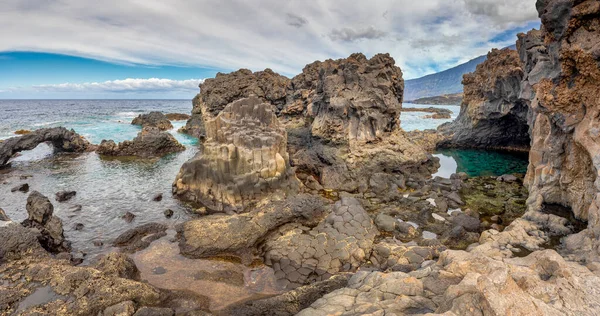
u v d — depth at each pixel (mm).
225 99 39750
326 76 29078
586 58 12625
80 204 20719
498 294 6559
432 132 44344
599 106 12828
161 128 58219
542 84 14828
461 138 40094
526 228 14383
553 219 14711
